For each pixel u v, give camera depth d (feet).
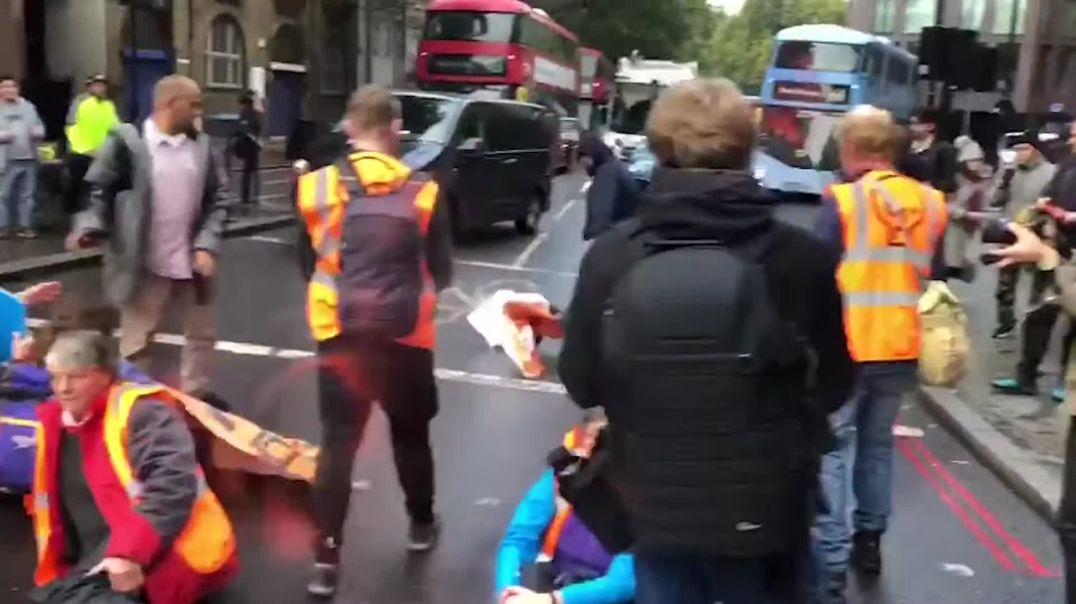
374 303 13.94
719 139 8.58
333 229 14.14
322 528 14.71
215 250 20.38
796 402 8.68
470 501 18.84
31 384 16.72
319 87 114.42
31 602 13.84
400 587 15.35
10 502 17.44
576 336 8.84
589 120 142.51
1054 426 24.67
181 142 19.97
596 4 176.76
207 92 93.15
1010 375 29.50
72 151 43.83
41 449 13.07
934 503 20.38
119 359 13.55
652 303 8.32
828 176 72.18
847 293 14.74
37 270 37.68
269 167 95.04
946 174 36.47
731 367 8.25
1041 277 27.71
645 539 8.59
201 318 20.92
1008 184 35.96
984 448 22.95
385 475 19.74
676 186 8.59
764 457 8.39
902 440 24.57
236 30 97.66
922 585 16.48
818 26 98.63
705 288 8.29
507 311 29.35
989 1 186.09
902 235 14.67
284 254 47.37
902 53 107.24
